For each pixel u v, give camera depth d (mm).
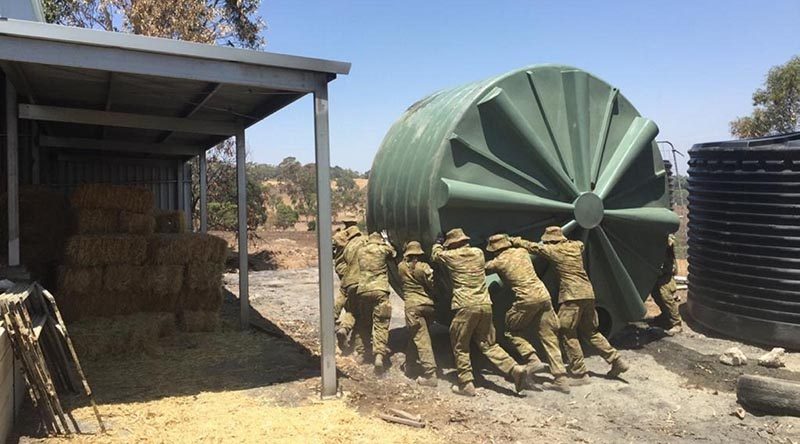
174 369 7527
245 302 10000
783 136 9383
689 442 5480
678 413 6258
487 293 6848
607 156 8445
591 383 7211
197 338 9195
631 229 8570
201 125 9438
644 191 8820
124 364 7695
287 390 6723
